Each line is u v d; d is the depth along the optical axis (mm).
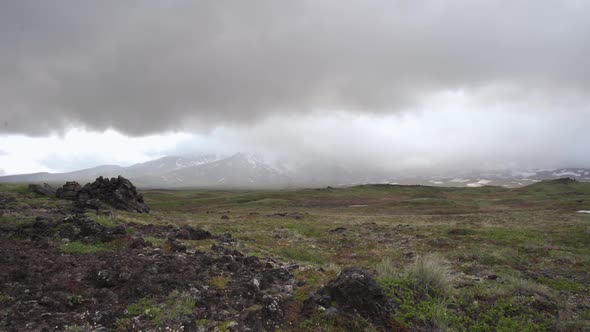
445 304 10930
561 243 27406
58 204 32219
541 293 12867
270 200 118875
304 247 27312
